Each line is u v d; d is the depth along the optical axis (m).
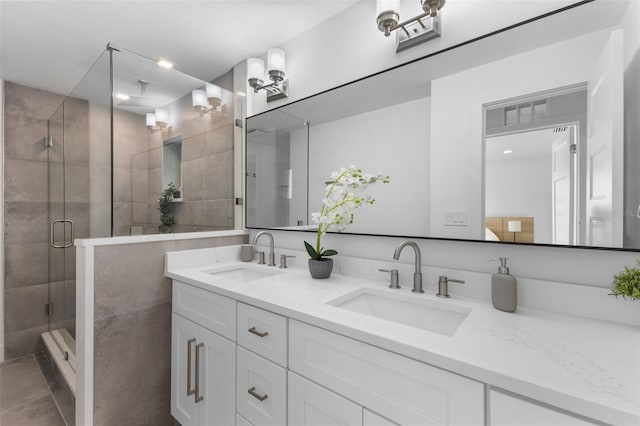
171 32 1.80
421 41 1.28
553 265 1.00
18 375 2.19
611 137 0.89
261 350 1.08
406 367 0.73
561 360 0.65
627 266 0.88
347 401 0.83
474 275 1.12
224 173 2.02
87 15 1.62
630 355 0.67
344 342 0.84
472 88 1.15
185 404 1.46
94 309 1.34
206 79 2.41
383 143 1.38
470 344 0.73
